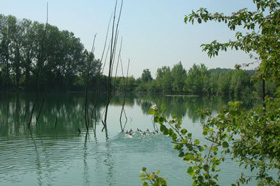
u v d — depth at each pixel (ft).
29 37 213.87
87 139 62.59
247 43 15.90
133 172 39.55
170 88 365.81
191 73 339.98
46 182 35.32
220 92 279.08
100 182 35.40
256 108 14.07
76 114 112.27
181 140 12.14
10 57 214.69
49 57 222.48
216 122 13.91
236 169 39.11
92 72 261.44
